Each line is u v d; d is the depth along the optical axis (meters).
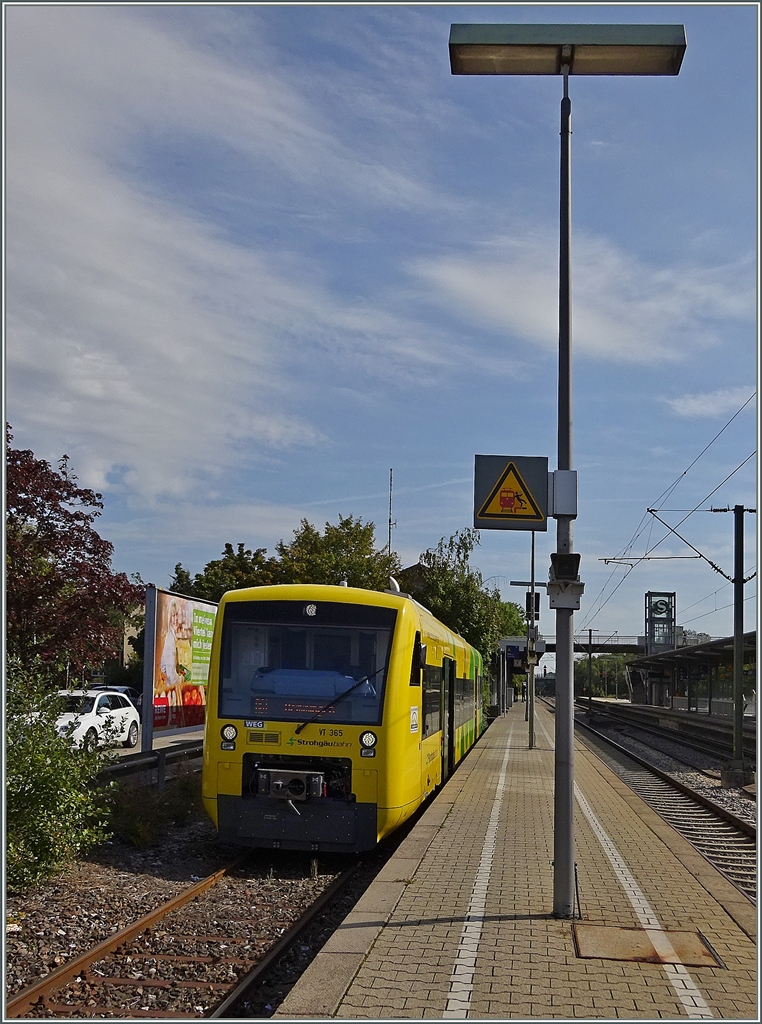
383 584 34.31
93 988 7.00
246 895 9.91
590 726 54.44
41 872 9.46
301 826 11.25
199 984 7.11
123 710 27.00
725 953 7.30
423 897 8.87
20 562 17.97
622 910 8.55
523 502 9.09
